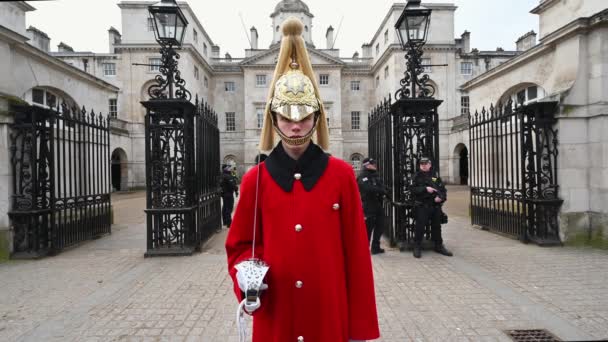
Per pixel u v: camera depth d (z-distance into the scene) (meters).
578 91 6.89
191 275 5.27
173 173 6.61
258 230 1.77
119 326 3.63
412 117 6.97
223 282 4.95
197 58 34.28
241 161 39.09
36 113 6.46
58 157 6.86
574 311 3.85
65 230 7.08
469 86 13.00
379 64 37.34
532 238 7.02
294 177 1.69
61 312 3.98
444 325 3.56
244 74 37.75
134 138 30.70
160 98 6.60
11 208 6.36
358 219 1.78
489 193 8.46
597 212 6.74
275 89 1.72
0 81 7.22
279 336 1.61
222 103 39.69
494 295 4.33
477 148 9.10
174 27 6.57
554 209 6.93
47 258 6.38
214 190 8.84
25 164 6.48
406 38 7.06
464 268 5.45
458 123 28.03
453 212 12.43
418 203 6.24
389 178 7.31
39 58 9.30
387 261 5.93
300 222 1.63
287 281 1.62
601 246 6.61
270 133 1.83
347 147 39.88
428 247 6.68
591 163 6.86
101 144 8.67
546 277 4.98
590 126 6.87
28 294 4.55
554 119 6.91
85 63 32.69
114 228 9.94
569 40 7.20
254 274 1.54
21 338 3.41
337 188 1.71
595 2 8.12
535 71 9.46
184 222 6.59
